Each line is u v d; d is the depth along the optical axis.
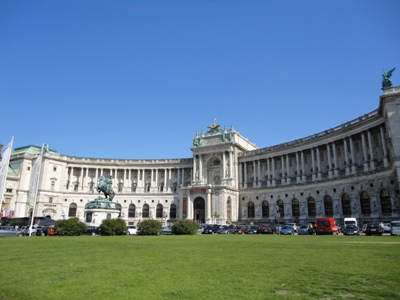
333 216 77.00
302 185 86.69
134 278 14.27
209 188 94.94
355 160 74.81
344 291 12.07
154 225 53.62
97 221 60.84
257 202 97.12
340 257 20.41
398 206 62.41
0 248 26.69
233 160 102.25
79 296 11.44
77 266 17.31
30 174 107.44
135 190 117.69
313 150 86.50
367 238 39.50
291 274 15.04
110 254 22.48
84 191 114.12
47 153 107.62
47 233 54.06
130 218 113.44
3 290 12.29
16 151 115.38
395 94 58.28
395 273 15.00
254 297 11.28
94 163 116.62
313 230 60.00
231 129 104.69
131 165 118.56
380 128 68.12
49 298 11.25
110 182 64.69
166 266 17.28
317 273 15.22
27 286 12.87
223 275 14.87
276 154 96.06
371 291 11.99
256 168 101.88
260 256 21.20
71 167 114.69
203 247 27.59
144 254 22.47
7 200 101.31
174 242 33.53
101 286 12.83
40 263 18.38
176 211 110.38
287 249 25.61
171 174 117.25
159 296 11.41
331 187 78.69
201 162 106.81
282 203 91.56
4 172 52.94
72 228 48.66
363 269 16.08
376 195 67.06
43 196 104.56
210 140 108.31
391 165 60.97
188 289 12.34
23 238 40.59
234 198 98.38
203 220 95.12
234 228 68.50
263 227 63.66
